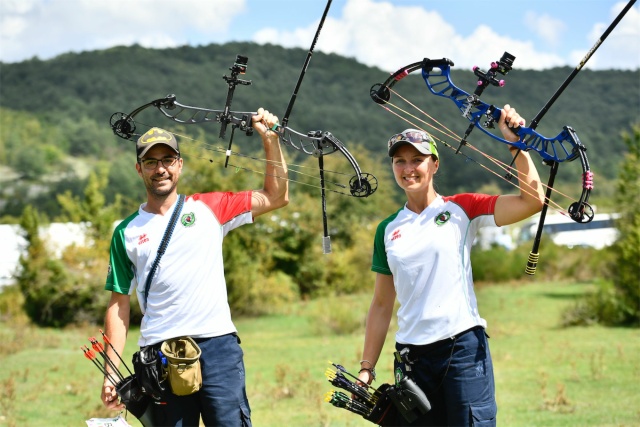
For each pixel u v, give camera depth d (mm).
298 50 132625
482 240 41250
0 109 106312
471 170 83438
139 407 5617
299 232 33969
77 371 15648
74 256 28188
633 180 22734
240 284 27562
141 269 5613
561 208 5375
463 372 5406
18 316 27062
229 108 5812
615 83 132125
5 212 86062
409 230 5555
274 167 5859
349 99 122062
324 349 18375
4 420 10531
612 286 22547
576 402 11180
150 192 5621
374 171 49250
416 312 5496
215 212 5734
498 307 26562
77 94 114062
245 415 5633
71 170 96125
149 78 117000
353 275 35375
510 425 9867
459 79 124375
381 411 5711
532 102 126312
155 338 5547
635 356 15500
